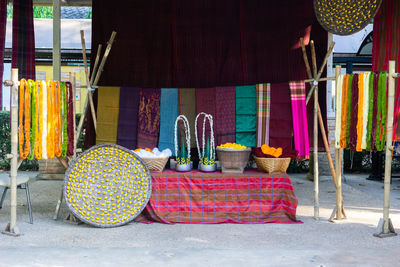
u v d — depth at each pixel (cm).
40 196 646
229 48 604
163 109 556
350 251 391
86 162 473
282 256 375
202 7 603
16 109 444
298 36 595
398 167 941
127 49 606
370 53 966
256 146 541
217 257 371
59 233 445
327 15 550
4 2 624
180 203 492
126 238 429
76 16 1292
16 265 347
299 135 525
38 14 1441
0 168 938
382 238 435
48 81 461
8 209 553
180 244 409
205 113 554
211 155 510
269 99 537
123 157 479
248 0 598
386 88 454
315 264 356
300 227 473
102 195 471
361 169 957
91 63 606
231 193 493
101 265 351
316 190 510
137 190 479
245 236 437
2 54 624
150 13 604
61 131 478
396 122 564
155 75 609
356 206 594
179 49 605
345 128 480
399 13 595
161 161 496
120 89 553
